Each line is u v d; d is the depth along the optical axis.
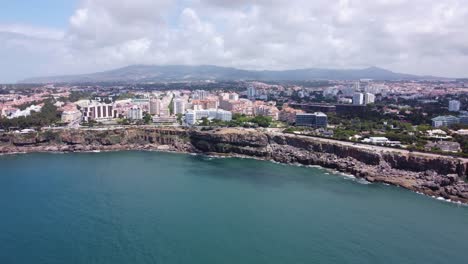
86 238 154.75
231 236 158.75
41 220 172.38
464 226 171.75
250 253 144.50
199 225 169.25
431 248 150.25
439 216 183.50
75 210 185.12
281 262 138.25
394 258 142.38
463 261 140.75
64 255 141.00
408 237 159.88
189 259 139.12
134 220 173.62
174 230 163.38
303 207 194.38
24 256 140.25
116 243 150.50
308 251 146.75
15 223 168.88
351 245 152.12
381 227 169.75
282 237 158.50
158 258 139.38
